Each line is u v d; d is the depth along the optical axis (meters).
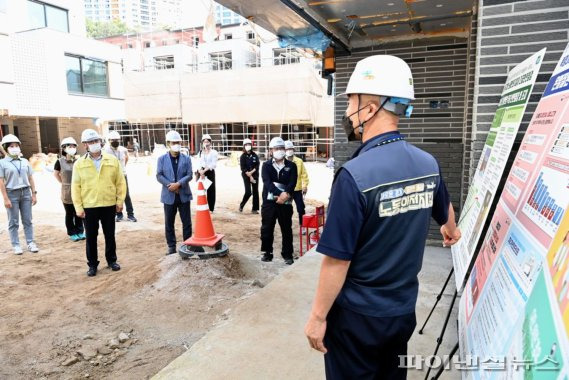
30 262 6.28
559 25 3.01
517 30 3.12
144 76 29.05
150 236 7.81
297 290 4.13
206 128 31.78
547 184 1.63
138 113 29.53
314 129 26.72
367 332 1.64
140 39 37.31
